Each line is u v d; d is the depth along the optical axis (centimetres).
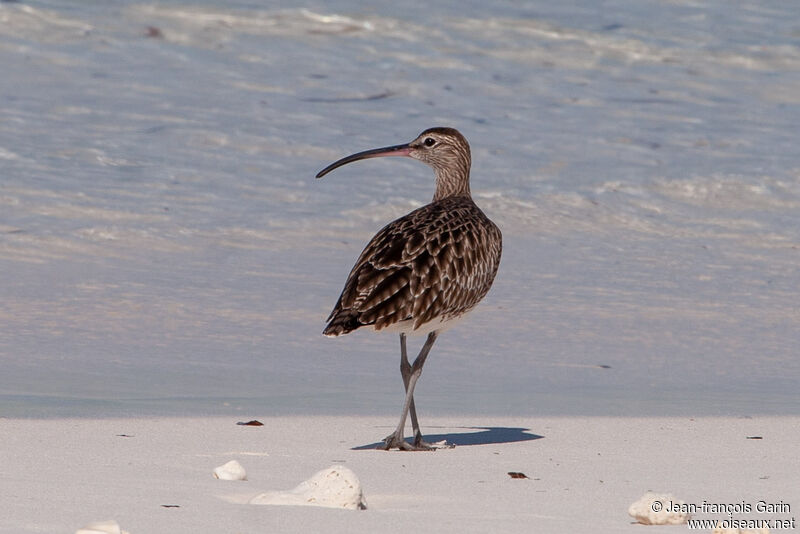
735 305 1534
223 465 758
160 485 719
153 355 1234
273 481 750
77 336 1292
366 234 1791
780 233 1883
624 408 1067
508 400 1095
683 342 1364
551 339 1359
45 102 2183
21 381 1098
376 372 1209
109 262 1595
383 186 1972
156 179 1922
